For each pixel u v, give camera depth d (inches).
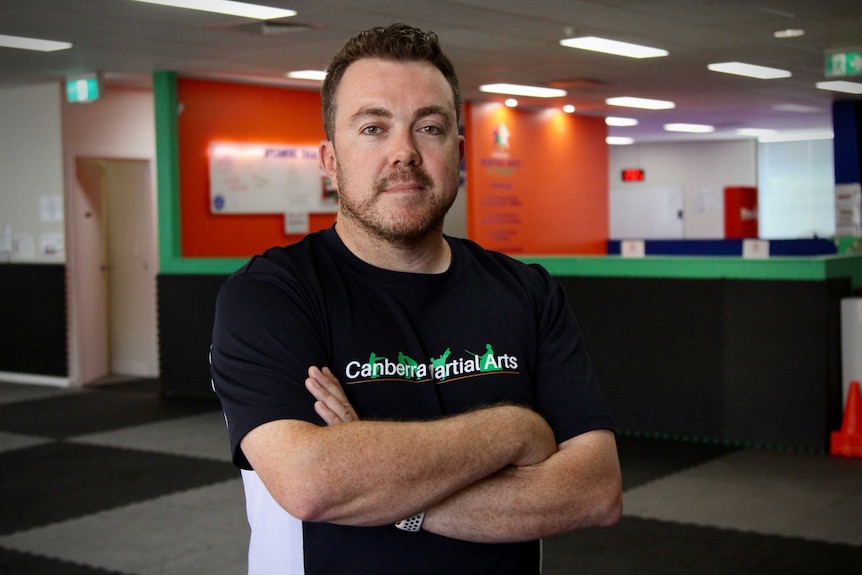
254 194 424.2
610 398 293.7
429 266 60.9
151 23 298.4
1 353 428.8
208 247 406.0
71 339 408.2
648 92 497.7
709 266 275.3
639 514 202.1
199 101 403.9
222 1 271.6
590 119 607.5
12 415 335.9
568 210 592.1
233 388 55.8
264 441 53.5
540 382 62.7
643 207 800.3
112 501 217.9
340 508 51.8
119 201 431.8
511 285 63.5
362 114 57.1
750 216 544.1
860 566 168.7
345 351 57.6
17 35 312.8
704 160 778.8
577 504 56.7
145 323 429.4
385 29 58.4
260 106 426.9
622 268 290.8
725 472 239.3
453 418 54.7
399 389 57.4
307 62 370.9
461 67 410.6
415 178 57.2
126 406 352.5
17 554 179.9
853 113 538.0
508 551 57.5
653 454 261.3
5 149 421.7
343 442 51.9
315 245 61.3
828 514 201.2
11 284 422.3
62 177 403.5
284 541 58.3
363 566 55.1
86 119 409.4
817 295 257.3
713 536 186.2
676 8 293.6
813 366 258.7
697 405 278.4
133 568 171.6
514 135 554.9
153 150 430.0
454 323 60.2
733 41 351.9
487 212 538.6
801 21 316.2
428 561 55.2
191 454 268.2
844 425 257.6
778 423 265.0
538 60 392.2
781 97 521.0
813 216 769.6
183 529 195.5
